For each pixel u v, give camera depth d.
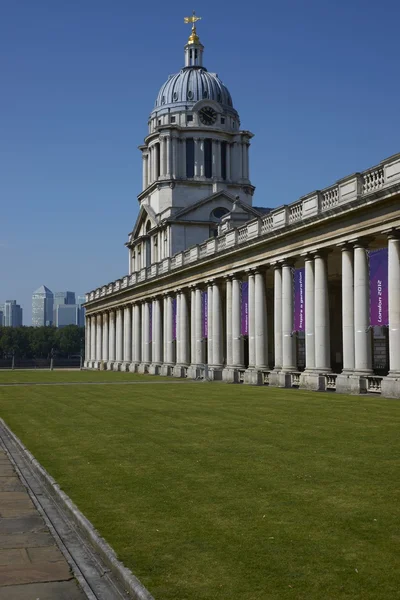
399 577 9.33
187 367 73.12
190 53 111.38
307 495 13.69
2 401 40.25
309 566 9.82
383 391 36.00
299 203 47.56
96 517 12.83
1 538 12.14
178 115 103.62
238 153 104.44
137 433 23.44
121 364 99.62
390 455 17.52
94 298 118.62
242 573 9.68
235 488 14.55
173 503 13.59
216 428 23.80
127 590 9.61
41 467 18.09
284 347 49.53
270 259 52.03
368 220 38.97
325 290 44.91
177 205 99.75
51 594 9.55
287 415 27.16
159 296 83.19
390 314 36.56
